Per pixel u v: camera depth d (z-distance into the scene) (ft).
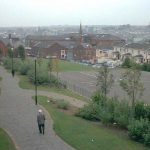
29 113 135.03
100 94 152.76
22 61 315.99
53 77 246.47
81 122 125.49
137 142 108.68
